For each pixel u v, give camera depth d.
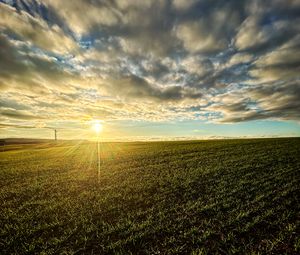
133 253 7.37
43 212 11.19
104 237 8.43
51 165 26.55
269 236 8.17
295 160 24.36
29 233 8.84
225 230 8.69
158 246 7.72
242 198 12.45
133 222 9.37
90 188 15.45
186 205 11.49
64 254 7.39
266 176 17.44
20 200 13.34
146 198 12.89
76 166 25.09
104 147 57.84
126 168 22.77
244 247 7.44
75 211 11.12
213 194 13.34
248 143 46.19
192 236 8.19
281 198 12.15
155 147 47.66
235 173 18.69
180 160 26.59
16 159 34.78
